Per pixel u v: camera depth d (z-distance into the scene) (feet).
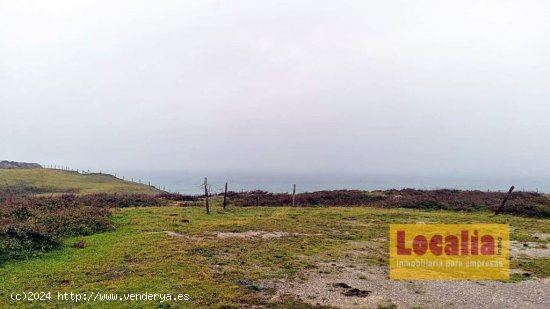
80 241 78.02
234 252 71.61
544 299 49.78
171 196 182.39
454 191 176.65
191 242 78.74
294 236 87.71
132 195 177.37
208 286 52.37
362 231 94.58
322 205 159.12
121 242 78.07
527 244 81.97
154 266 61.46
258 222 105.91
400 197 160.76
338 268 62.80
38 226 82.12
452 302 48.29
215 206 150.82
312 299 48.60
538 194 166.81
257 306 45.96
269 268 62.03
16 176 307.58
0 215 95.04
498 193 164.55
